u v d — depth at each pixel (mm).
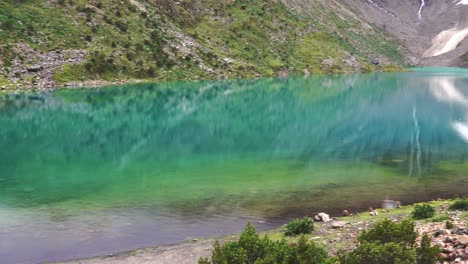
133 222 30984
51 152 56750
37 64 144000
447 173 45000
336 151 56844
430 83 180375
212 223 30531
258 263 16922
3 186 41125
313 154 55031
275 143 62656
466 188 39156
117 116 89375
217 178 43406
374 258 17219
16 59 142250
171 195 37688
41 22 161625
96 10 182625
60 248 26391
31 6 167250
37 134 69750
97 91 131875
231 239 26969
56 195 38156
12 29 152000
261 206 34344
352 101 117500
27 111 93500
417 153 55312
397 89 152625
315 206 34250
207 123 81875
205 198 36625
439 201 34594
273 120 85625
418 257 17734
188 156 54219
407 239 18875
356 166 48438
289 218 31469
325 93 137875
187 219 31453
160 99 116688
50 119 84625
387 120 85125
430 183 41031
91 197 37406
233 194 37812
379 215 30344
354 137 67312
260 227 29641
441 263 18141
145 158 53156
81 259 24625
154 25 197125
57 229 29688
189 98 120000
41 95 120250
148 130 74000
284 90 145500
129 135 69250
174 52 186750
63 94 123000
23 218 32062
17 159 52844
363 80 196125
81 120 84062
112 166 49250
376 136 67938
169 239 27531
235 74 194000
